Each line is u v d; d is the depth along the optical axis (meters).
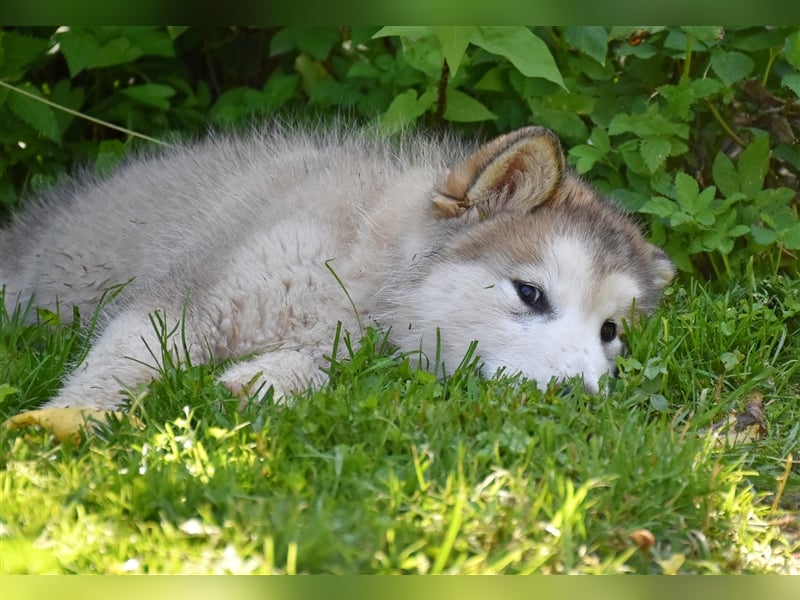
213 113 8.05
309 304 5.39
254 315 5.35
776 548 4.20
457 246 5.38
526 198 5.49
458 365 5.26
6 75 7.19
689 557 4.03
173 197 6.49
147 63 8.34
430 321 5.32
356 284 5.47
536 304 5.29
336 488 3.98
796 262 7.08
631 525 4.02
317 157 6.43
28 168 7.78
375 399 4.56
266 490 3.98
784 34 6.92
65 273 6.57
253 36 8.72
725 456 4.81
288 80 7.95
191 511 3.88
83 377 5.16
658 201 6.77
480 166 5.39
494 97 7.63
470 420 4.54
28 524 3.77
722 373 5.79
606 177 7.26
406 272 5.44
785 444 5.05
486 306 5.25
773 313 6.34
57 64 8.30
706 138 7.46
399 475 4.11
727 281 6.88
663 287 6.21
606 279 5.47
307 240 5.45
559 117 7.19
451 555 3.71
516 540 3.79
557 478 4.06
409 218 5.57
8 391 4.86
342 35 8.17
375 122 7.08
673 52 7.12
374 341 5.25
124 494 3.89
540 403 4.74
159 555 3.64
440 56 6.91
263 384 4.89
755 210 6.95
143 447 4.23
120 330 5.30
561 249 5.33
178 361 5.00
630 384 5.38
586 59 7.27
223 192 6.30
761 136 6.99
